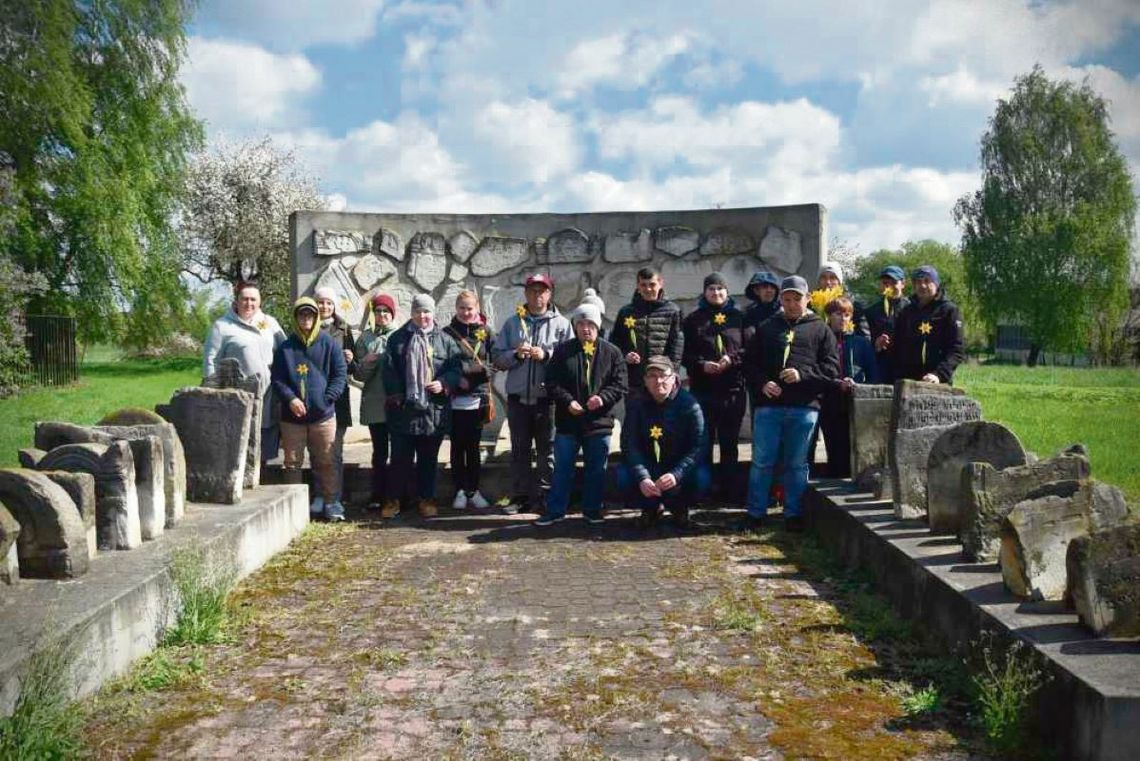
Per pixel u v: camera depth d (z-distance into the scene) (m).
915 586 5.21
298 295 10.86
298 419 8.14
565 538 7.60
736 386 8.48
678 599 5.80
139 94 25.61
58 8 22.27
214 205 38.41
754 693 4.28
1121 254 43.81
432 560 6.88
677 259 10.74
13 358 21.00
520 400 8.56
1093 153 44.97
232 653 4.89
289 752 3.72
